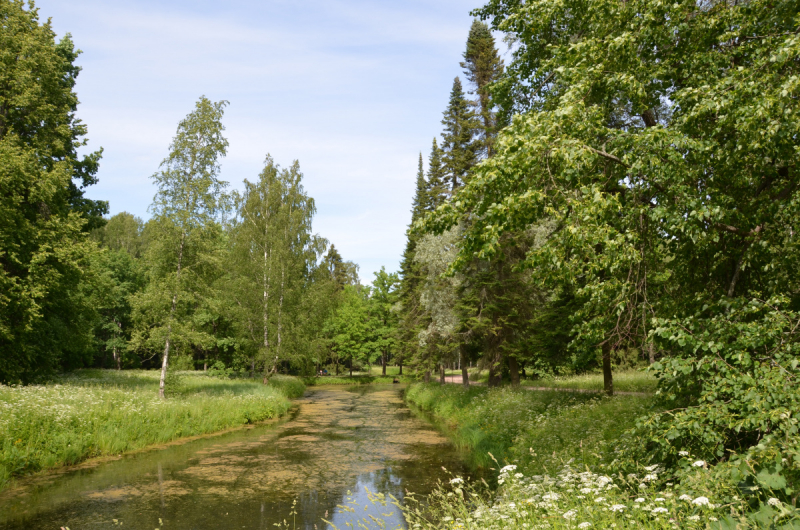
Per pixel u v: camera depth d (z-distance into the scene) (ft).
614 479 20.08
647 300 24.30
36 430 39.88
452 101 108.68
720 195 20.83
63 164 65.41
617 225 23.38
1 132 64.34
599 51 24.66
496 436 44.93
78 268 67.72
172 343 72.13
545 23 28.25
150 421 52.11
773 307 17.30
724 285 24.36
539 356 63.82
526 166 21.39
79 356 139.64
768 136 18.35
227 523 28.07
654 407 21.47
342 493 34.04
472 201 23.36
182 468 41.04
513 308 65.87
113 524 27.73
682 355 18.79
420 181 135.54
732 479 13.32
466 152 91.35
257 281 115.44
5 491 33.60
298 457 45.57
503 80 34.30
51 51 69.05
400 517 28.45
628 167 22.53
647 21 23.71
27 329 59.72
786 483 12.32
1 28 64.54
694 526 11.98
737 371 16.07
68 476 37.52
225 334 140.15
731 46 25.02
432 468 40.81
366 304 216.54
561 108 22.40
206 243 75.10
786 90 17.35
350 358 225.76
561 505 17.13
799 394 13.89
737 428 14.46
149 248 71.82
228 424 64.13
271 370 114.83
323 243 135.13
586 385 74.49
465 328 72.38
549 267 24.47
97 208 86.17
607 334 25.45
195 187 73.97
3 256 61.21
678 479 16.74
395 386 173.88
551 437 35.76
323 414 80.94
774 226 20.68
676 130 22.26
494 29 36.45
